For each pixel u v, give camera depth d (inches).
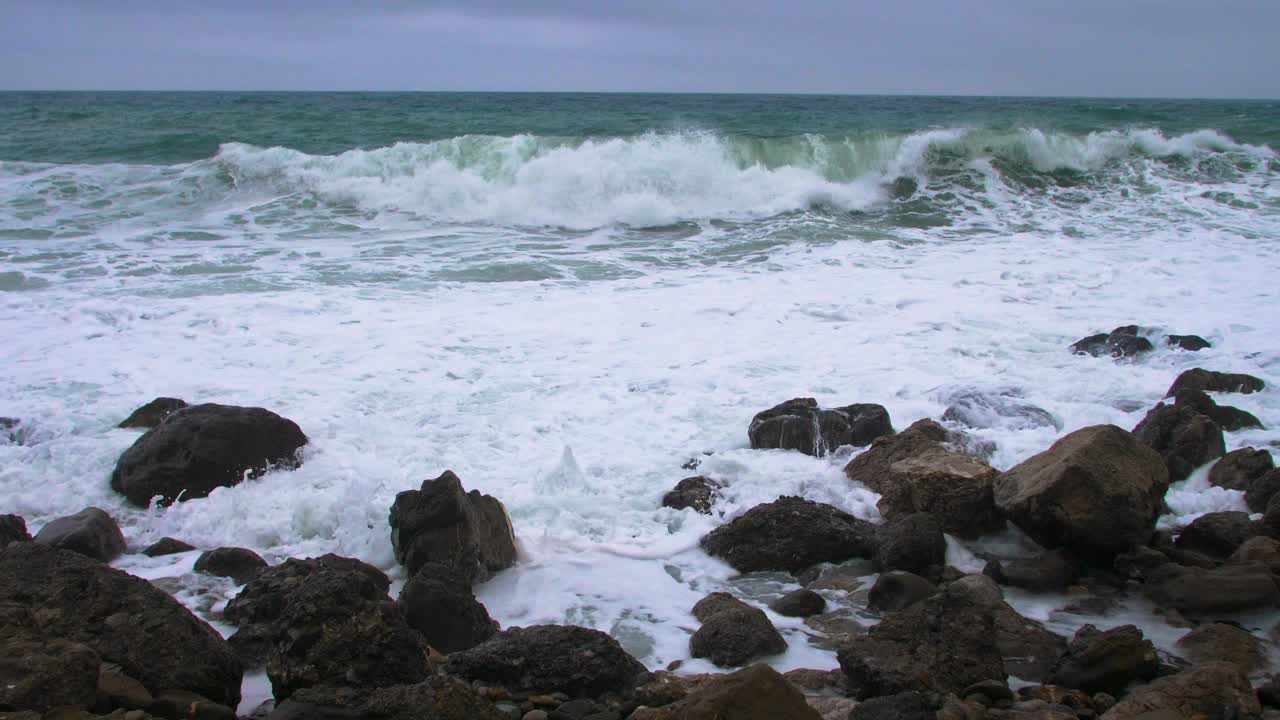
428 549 198.5
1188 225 638.5
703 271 515.5
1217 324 390.9
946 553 214.7
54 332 381.7
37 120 1187.9
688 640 180.9
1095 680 158.4
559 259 542.9
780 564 211.5
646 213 668.1
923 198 741.3
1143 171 798.5
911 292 459.8
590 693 156.1
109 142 936.9
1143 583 200.4
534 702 152.3
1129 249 559.8
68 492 246.1
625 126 1263.5
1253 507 229.5
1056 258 537.3
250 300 434.9
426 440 280.1
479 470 258.5
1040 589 198.5
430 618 172.9
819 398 315.0
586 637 163.2
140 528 231.0
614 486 250.1
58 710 132.6
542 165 692.1
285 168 729.0
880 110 2086.6
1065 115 1425.9
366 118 1317.7
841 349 370.9
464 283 481.4
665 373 342.6
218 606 191.0
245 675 167.0
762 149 751.1
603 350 370.3
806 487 244.8
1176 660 169.0
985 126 860.0
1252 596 185.2
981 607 169.5
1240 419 279.7
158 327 391.2
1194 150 821.2
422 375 339.0
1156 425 260.8
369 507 229.3
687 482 244.8
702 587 204.2
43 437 279.0
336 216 666.2
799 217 676.7
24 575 160.6
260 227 628.1
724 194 701.3
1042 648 172.1
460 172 700.0
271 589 185.2
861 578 205.9
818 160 753.6
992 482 223.9
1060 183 776.9
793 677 160.1
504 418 298.4
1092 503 203.3
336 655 150.5
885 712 137.9
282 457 260.2
